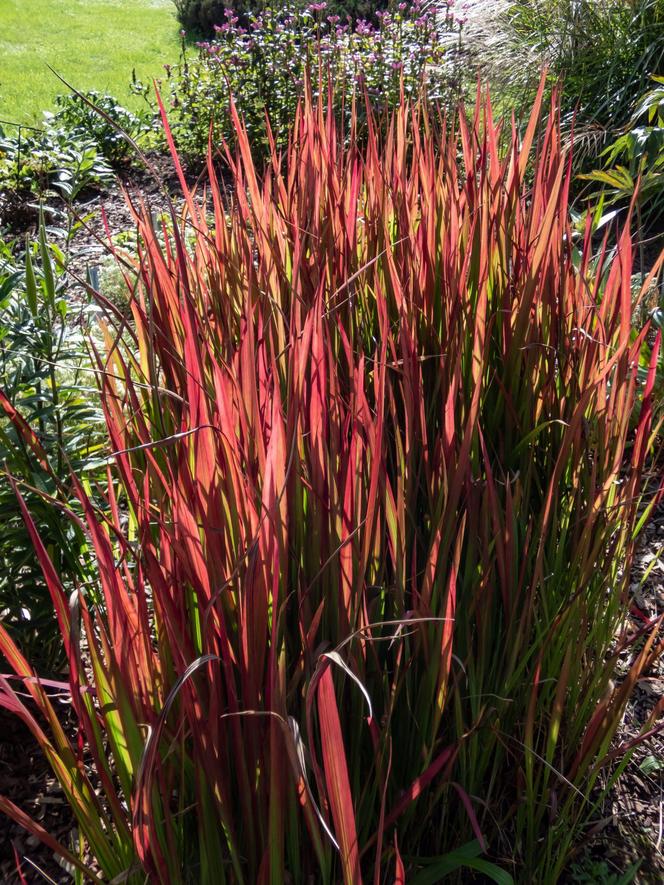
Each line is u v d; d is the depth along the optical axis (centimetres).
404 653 134
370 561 130
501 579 137
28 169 623
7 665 201
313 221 179
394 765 139
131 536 183
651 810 176
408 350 141
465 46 609
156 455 161
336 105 524
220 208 185
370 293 186
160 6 1612
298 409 111
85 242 535
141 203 161
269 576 110
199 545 114
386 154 206
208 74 700
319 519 119
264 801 115
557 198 166
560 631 158
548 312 173
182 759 116
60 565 196
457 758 149
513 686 145
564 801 167
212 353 118
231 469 116
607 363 156
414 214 189
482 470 165
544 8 597
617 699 148
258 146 628
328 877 116
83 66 1132
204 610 114
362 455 131
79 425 225
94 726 118
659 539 254
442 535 133
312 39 624
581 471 171
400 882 107
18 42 1282
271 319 146
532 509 172
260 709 115
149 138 720
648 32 520
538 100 184
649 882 161
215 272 184
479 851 140
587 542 155
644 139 347
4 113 893
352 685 124
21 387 199
